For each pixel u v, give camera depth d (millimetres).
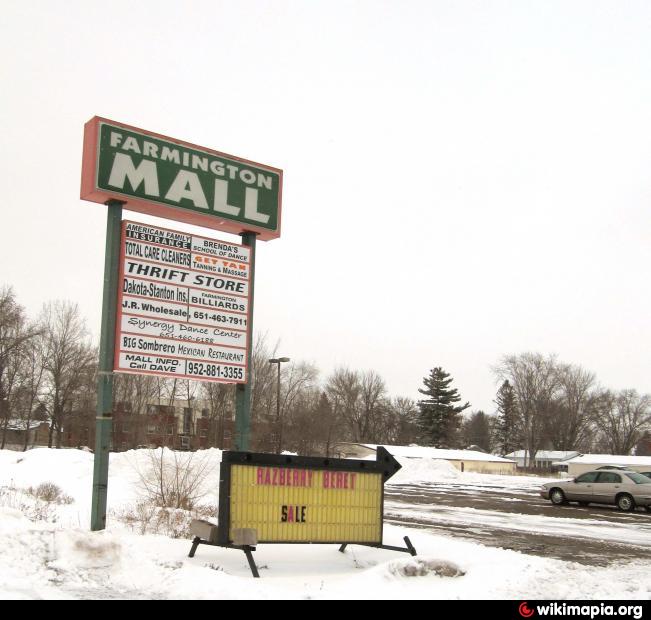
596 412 103375
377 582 9234
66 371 65125
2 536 9031
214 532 9836
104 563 8758
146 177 12148
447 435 99562
